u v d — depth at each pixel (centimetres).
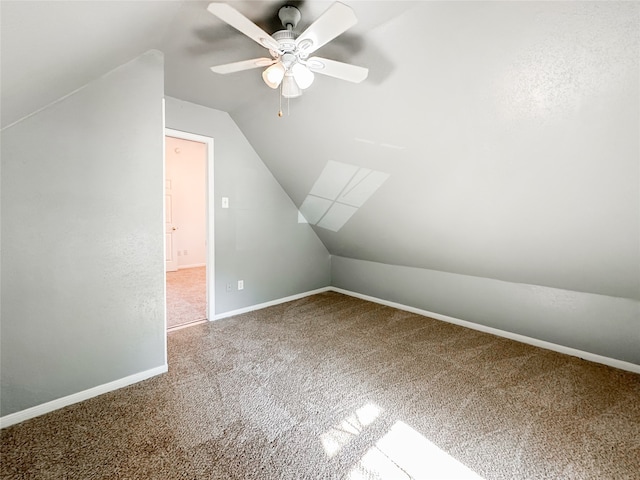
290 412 179
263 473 135
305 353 257
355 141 251
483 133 186
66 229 178
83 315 186
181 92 260
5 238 160
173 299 402
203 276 545
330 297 434
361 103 215
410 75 180
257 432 161
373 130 231
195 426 165
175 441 153
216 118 305
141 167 204
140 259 207
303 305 393
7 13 83
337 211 359
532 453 149
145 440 154
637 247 196
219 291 330
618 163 159
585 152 164
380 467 140
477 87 167
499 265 285
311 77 155
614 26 120
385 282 406
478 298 320
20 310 166
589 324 253
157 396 192
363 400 192
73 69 150
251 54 199
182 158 593
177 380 212
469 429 166
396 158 241
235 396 194
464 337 299
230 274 339
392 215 308
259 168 354
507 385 211
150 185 209
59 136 172
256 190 354
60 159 173
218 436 158
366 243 387
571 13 123
